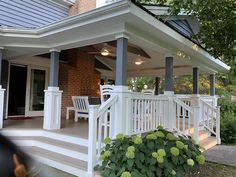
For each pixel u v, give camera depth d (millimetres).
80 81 8680
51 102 5711
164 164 3096
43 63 8609
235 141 7449
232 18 4539
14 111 8094
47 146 4902
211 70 8773
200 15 4738
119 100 4141
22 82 8320
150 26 4340
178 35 5188
